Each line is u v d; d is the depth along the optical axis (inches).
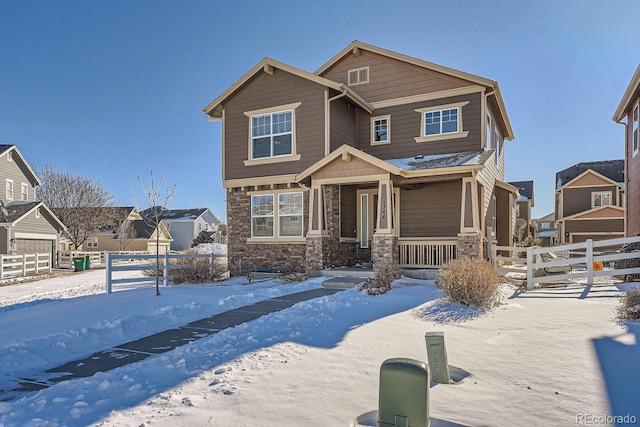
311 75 578.6
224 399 156.8
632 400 150.6
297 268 591.5
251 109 632.4
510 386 166.7
